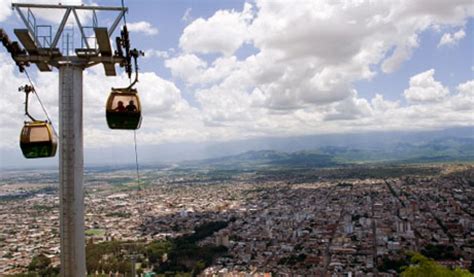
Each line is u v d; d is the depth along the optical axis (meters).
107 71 17.91
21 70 16.84
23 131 17.64
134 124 18.14
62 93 16.44
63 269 16.23
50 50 16.27
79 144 16.53
